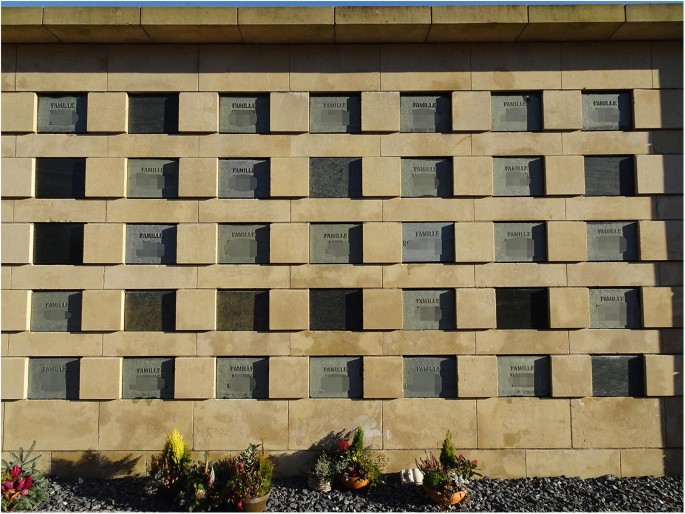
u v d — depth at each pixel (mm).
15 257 9586
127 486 9062
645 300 9625
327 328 9688
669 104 9859
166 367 9617
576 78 9914
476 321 9609
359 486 8805
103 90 9875
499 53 9984
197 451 9430
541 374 9648
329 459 9047
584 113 9961
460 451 9477
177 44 9961
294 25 9367
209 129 9812
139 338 9578
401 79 9938
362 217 9758
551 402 9547
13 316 9531
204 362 9539
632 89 9914
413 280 9680
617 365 9648
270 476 8555
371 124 9844
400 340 9609
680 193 9734
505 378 9625
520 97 10016
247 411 9508
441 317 9688
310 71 9953
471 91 9914
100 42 9883
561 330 9625
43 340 9547
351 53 9992
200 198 9781
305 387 9539
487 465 9445
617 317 9695
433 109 9992
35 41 9812
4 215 9680
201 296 9633
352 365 9641
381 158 9836
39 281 9609
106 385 9477
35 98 9859
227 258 9758
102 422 9461
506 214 9766
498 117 9953
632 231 9805
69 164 9852
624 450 9484
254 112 9977
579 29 9531
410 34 9664
